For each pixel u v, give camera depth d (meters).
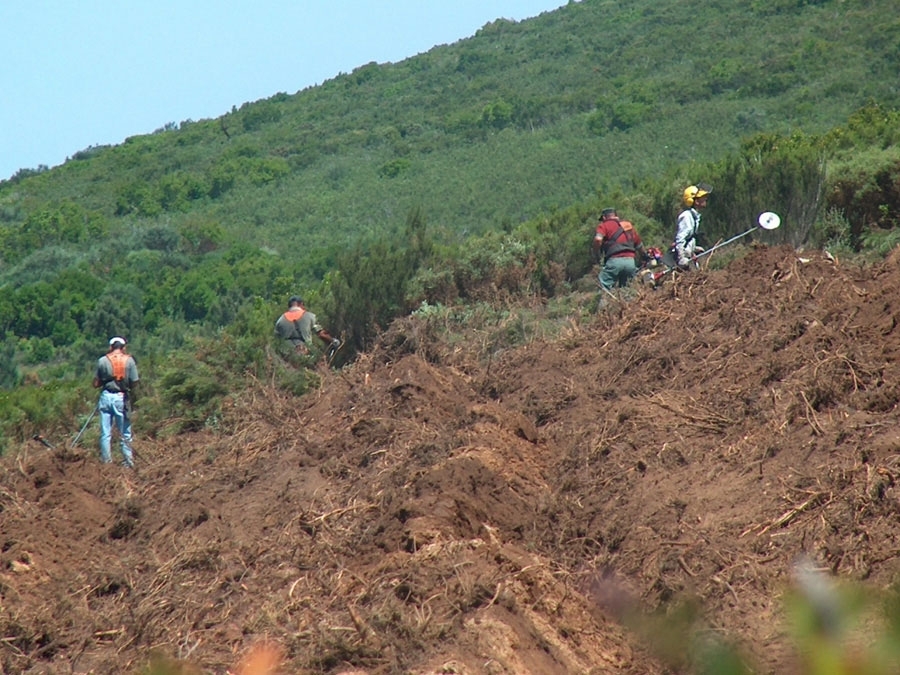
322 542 29.22
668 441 30.83
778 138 75.19
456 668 21.58
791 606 12.97
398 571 25.53
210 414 50.06
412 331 49.22
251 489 36.53
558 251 67.06
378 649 22.77
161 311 154.00
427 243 67.75
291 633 24.38
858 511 24.19
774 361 32.47
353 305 63.38
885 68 186.38
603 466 30.95
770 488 26.75
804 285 37.41
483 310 56.91
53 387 60.88
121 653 27.02
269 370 50.72
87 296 156.25
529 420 36.53
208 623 26.72
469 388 41.69
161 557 32.19
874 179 60.25
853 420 27.70
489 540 27.72
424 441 34.44
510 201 183.75
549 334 51.56
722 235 63.81
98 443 51.16
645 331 40.66
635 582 25.77
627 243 51.69
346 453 36.53
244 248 183.12
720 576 24.28
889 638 13.21
